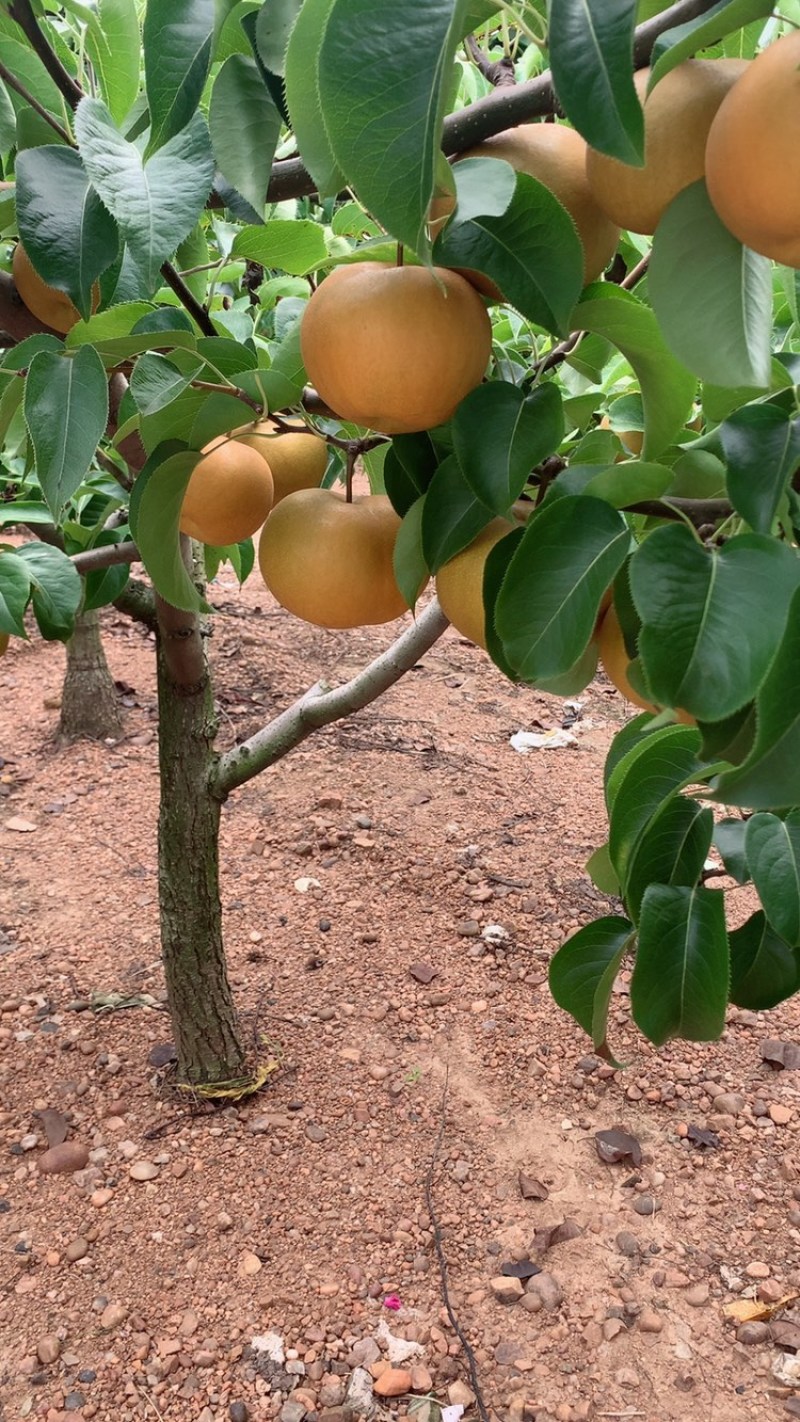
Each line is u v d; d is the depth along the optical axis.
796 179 0.73
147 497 1.24
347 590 1.24
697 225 0.90
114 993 3.39
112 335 1.23
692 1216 2.65
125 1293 2.40
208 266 1.54
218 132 1.23
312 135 0.98
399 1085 3.03
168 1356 2.25
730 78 0.86
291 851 4.19
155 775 4.84
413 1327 2.33
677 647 0.82
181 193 1.10
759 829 1.34
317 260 1.58
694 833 1.38
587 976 1.53
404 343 0.92
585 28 0.71
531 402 1.02
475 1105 2.97
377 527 1.24
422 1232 2.57
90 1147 2.80
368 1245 2.53
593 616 0.94
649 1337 2.33
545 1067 3.11
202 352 1.18
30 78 1.34
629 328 1.06
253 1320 2.34
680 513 0.95
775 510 0.88
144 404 1.10
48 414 1.05
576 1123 2.92
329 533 1.22
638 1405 2.18
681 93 0.85
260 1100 2.97
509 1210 2.64
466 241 0.95
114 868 4.13
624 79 0.71
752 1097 3.04
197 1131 2.85
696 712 0.81
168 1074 3.04
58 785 4.74
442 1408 2.15
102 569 2.43
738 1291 2.45
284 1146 2.81
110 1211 2.61
